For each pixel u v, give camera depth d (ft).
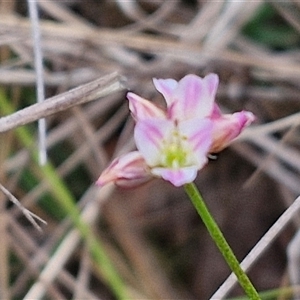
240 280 0.73
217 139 0.74
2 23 0.98
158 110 0.74
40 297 0.94
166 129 0.73
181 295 1.11
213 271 1.14
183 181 0.72
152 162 0.73
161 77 1.02
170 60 1.02
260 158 1.05
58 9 1.01
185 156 0.73
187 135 0.73
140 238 1.12
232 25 1.01
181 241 1.16
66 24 1.01
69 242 0.96
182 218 1.17
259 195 1.15
